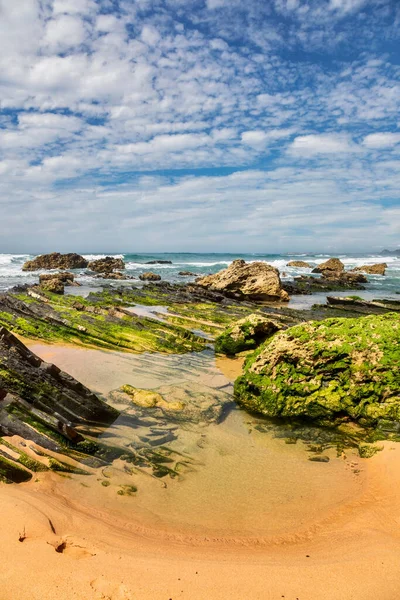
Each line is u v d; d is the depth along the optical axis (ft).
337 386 29.99
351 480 21.59
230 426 29.01
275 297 102.06
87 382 36.81
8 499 17.89
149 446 25.09
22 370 27.07
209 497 19.89
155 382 37.60
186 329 58.13
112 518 17.80
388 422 27.55
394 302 90.99
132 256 324.60
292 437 27.37
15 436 22.49
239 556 15.33
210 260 297.53
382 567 14.42
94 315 60.95
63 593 12.64
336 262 202.59
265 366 32.76
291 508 19.06
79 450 23.44
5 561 13.79
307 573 14.14
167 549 15.70
